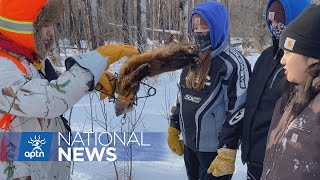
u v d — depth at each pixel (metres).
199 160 2.59
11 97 1.67
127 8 9.54
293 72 1.35
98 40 9.55
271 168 1.42
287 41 1.35
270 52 2.11
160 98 5.47
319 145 1.23
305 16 1.32
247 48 12.40
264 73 2.10
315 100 1.28
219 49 2.37
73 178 3.04
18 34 1.72
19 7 1.69
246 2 14.80
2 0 1.71
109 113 4.55
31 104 1.68
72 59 1.78
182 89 2.55
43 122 1.86
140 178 3.08
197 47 2.21
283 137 1.36
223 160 2.31
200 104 2.43
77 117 4.49
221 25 2.35
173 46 2.02
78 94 1.76
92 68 1.77
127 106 2.04
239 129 2.30
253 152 2.16
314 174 1.23
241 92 2.26
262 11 13.66
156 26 11.26
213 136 2.46
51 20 1.78
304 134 1.27
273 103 2.02
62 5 1.83
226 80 2.32
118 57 1.93
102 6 9.91
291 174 1.29
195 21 2.39
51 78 2.01
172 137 2.78
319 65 1.27
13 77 1.69
